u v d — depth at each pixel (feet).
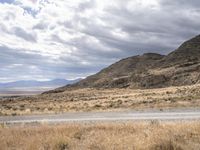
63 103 213.46
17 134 51.47
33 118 100.94
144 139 41.52
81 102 210.18
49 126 59.88
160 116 86.02
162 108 113.80
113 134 47.34
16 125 74.08
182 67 545.03
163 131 46.78
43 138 45.65
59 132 51.26
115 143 40.83
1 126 64.85
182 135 44.55
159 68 628.69
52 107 165.89
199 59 650.84
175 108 111.34
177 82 476.13
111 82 584.40
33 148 39.99
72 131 52.08
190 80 466.29
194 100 139.44
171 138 41.34
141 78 542.16
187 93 204.64
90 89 560.20
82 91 525.34
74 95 376.89
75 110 131.44
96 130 53.62
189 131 46.96
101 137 45.70
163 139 39.47
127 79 574.15
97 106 150.71
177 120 71.15
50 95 424.87
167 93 233.14
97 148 39.91
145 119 79.05
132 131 51.21
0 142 44.42
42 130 54.90
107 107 139.03
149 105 129.90
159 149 37.42
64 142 42.88
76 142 44.21
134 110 111.24
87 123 67.82
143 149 37.58
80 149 39.81
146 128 52.80
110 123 63.00
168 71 533.96
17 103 258.37
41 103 235.40
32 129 56.65
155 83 500.33
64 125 59.77
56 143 42.14
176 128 49.47
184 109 105.91
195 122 54.90
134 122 64.49
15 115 116.47
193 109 104.73
